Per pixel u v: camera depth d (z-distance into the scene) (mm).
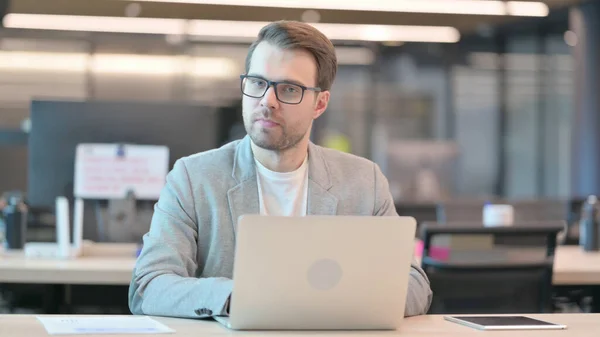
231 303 2072
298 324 2127
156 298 2354
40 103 4215
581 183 11234
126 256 4254
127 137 4238
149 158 4242
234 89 11102
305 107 2479
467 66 13344
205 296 2248
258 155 2643
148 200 4273
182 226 2605
